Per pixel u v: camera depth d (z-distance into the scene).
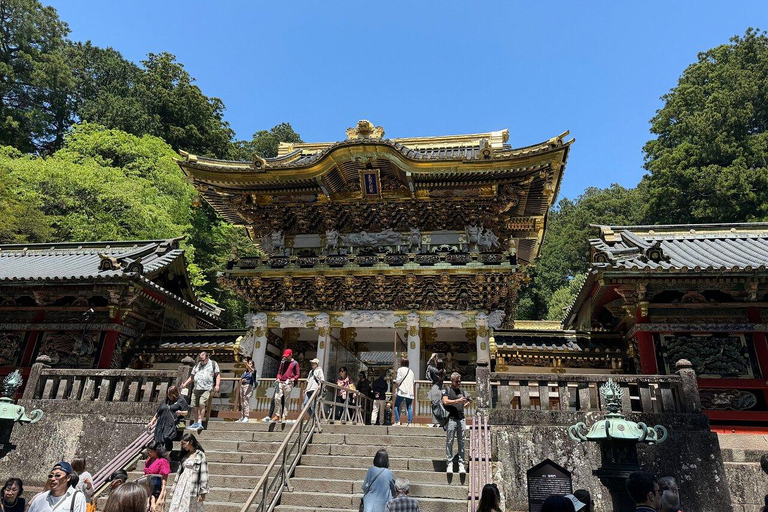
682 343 14.95
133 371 13.96
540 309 59.59
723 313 15.10
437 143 25.23
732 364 14.52
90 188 33.69
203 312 24.28
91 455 12.91
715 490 10.22
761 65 44.84
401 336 20.77
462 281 19.14
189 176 21.12
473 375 20.80
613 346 17.58
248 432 12.98
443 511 9.54
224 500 10.25
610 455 7.45
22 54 50.25
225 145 57.84
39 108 52.66
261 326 20.27
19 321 19.16
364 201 21.11
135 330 20.19
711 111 42.84
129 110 50.03
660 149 47.03
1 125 46.72
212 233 46.66
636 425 7.57
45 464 12.96
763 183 38.41
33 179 33.03
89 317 18.78
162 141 43.25
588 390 11.76
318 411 13.53
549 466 8.93
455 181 19.97
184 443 8.02
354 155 19.39
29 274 19.67
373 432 13.06
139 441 11.91
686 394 11.22
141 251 20.97
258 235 23.14
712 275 14.16
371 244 21.34
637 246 16.16
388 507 6.72
